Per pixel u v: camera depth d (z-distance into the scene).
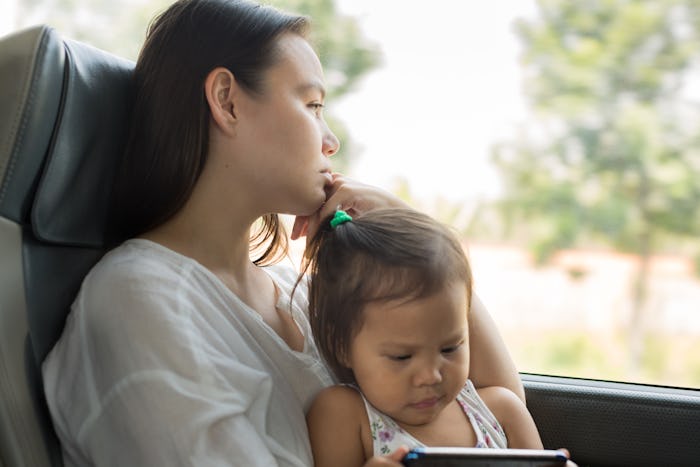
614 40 2.81
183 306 0.85
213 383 0.81
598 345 2.87
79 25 2.24
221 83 0.94
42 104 0.84
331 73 2.67
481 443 0.96
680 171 2.83
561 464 0.78
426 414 0.92
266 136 0.94
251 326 0.93
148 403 0.79
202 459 0.78
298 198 0.97
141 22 2.23
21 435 0.82
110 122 0.97
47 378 0.85
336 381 1.02
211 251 0.97
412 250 0.92
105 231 1.00
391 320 0.90
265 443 0.85
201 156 0.94
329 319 0.97
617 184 2.88
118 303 0.83
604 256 2.91
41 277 0.89
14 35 0.86
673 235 2.86
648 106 2.82
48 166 0.86
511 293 2.89
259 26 0.96
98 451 0.82
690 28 2.74
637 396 1.19
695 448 1.17
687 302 2.85
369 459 0.90
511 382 1.10
